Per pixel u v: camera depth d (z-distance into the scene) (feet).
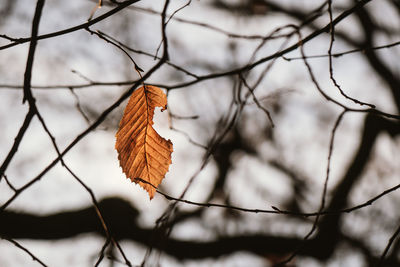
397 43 7.06
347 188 22.15
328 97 7.28
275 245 21.09
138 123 5.53
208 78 7.50
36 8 6.12
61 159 6.62
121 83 7.88
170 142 5.54
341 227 21.58
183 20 8.54
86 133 6.61
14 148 6.44
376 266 5.94
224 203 23.04
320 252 20.53
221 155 23.75
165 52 6.98
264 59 7.49
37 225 19.02
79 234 19.70
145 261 7.12
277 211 5.84
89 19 5.99
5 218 18.31
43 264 6.46
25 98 6.46
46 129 6.55
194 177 7.66
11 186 6.50
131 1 5.71
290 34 8.52
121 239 20.17
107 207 20.36
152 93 5.63
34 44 6.19
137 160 5.43
